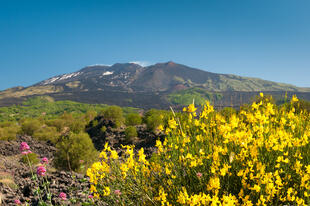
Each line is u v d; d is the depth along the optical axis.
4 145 14.70
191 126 2.79
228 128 2.23
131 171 2.33
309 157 2.25
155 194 2.36
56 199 3.60
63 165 8.34
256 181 1.96
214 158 2.05
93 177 2.22
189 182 2.39
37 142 17.89
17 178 6.31
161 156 2.63
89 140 9.08
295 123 2.83
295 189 2.03
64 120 26.47
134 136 13.85
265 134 2.42
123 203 2.20
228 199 1.54
